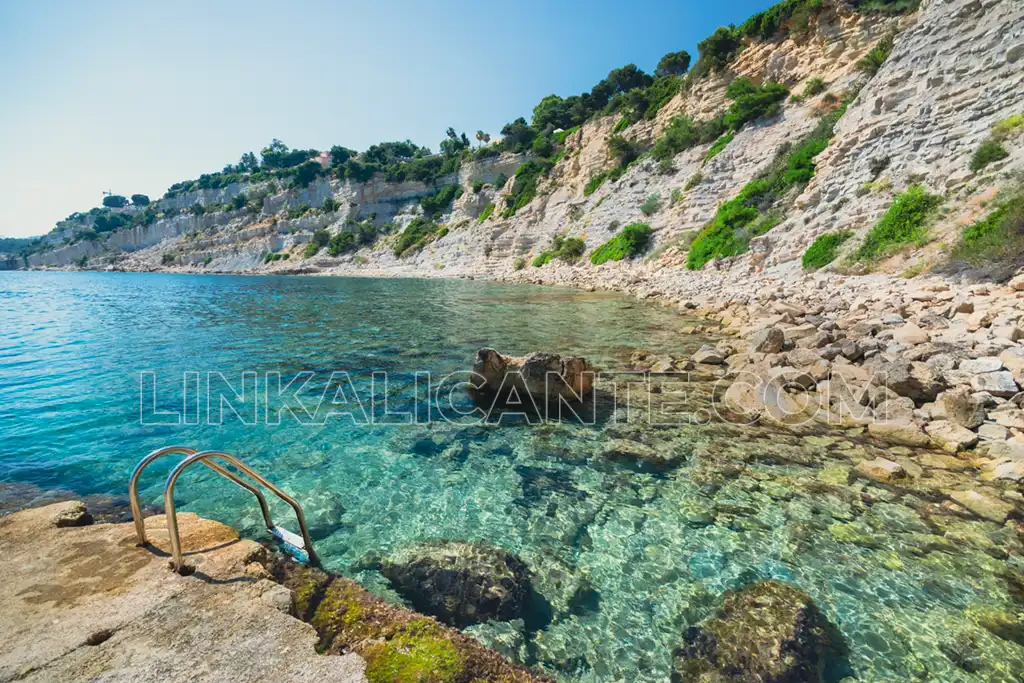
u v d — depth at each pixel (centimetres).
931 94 2228
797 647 361
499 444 745
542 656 361
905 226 1889
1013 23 2009
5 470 647
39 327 1933
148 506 555
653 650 365
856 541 491
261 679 281
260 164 16525
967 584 429
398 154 12950
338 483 622
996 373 786
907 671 344
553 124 8450
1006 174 1645
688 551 482
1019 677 340
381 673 295
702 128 4409
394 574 446
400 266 7706
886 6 3650
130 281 6309
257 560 409
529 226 6156
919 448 696
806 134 3266
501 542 498
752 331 1420
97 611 329
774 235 2645
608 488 609
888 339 1065
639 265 3728
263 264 10175
